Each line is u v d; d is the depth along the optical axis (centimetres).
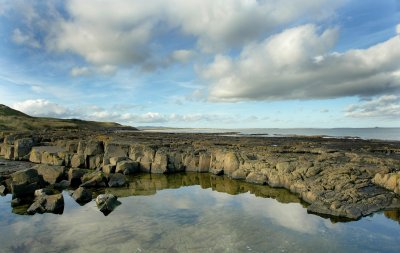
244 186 3597
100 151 5028
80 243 1969
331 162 3647
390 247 1895
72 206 2783
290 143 6638
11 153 5631
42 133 8956
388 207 2534
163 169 4438
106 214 2545
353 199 2581
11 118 14800
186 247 1897
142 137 8462
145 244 1945
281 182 3494
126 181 3844
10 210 2652
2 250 1878
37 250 1877
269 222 2317
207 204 2830
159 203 2870
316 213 2506
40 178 3441
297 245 1920
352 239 2003
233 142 6762
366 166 3391
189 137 9250
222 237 2044
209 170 4481
